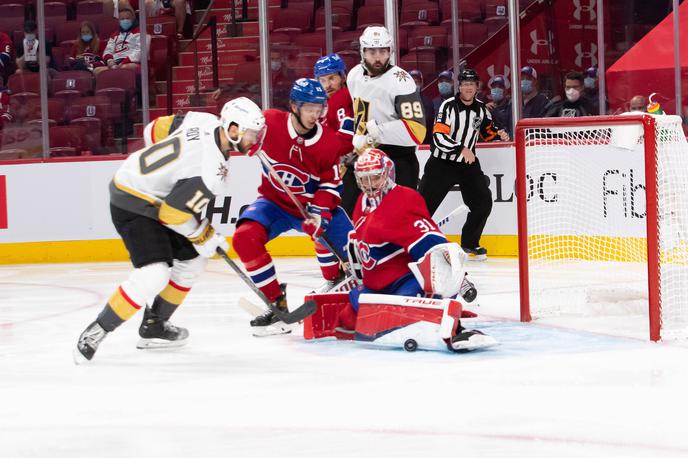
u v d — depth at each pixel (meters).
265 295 9.04
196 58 18.83
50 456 5.52
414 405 6.40
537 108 16.89
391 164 8.04
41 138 17.95
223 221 16.88
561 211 13.55
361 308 8.43
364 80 11.49
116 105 18.19
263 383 7.19
